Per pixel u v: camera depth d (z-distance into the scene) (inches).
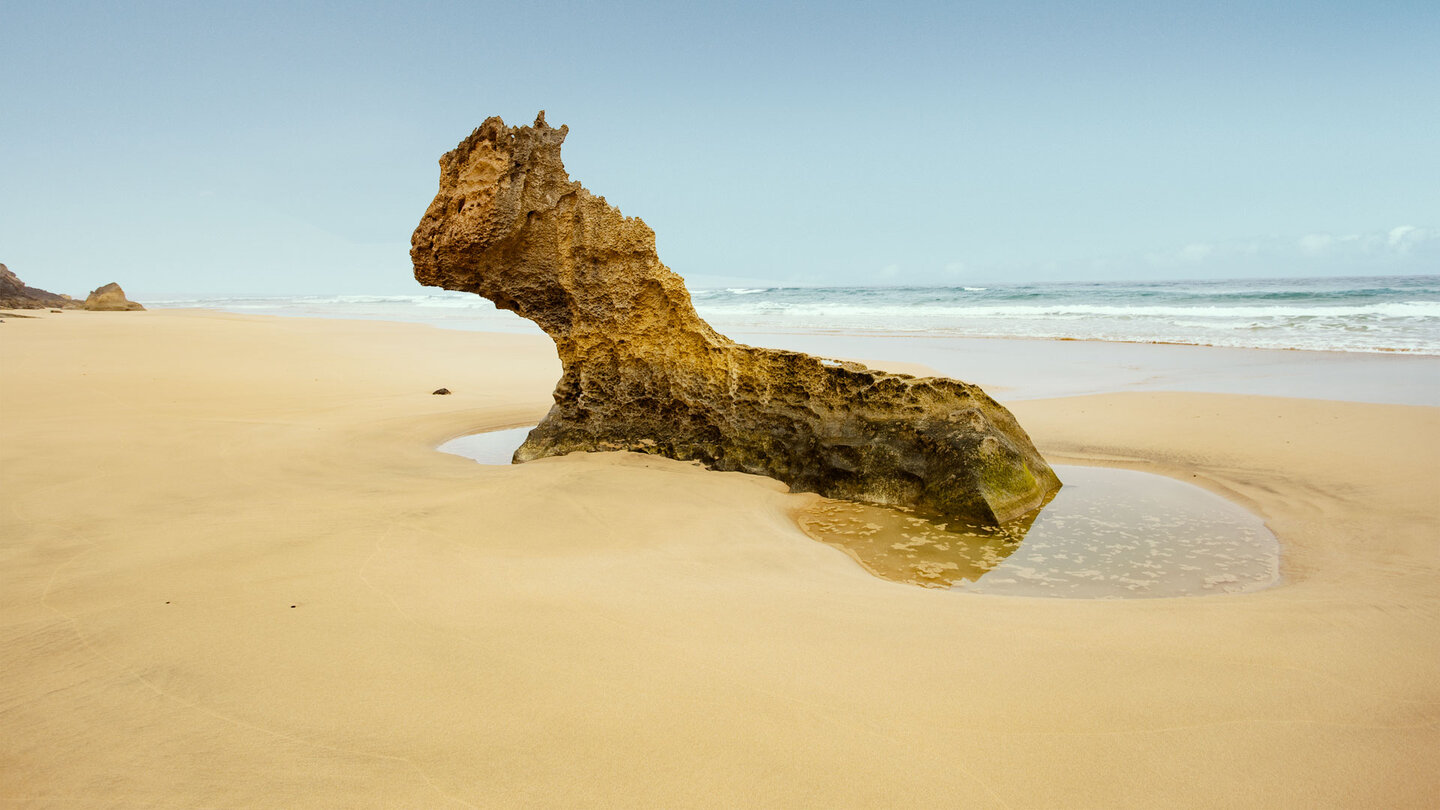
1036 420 422.0
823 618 159.3
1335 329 923.4
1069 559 222.8
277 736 111.9
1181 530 249.4
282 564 179.8
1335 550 221.5
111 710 118.3
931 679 132.0
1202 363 679.1
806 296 2357.3
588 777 104.1
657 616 157.2
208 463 298.2
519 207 319.0
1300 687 130.3
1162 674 134.5
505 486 255.1
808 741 113.1
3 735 111.9
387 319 1598.2
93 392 478.6
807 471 300.4
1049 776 106.2
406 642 141.3
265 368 631.8
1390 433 346.3
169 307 2608.3
